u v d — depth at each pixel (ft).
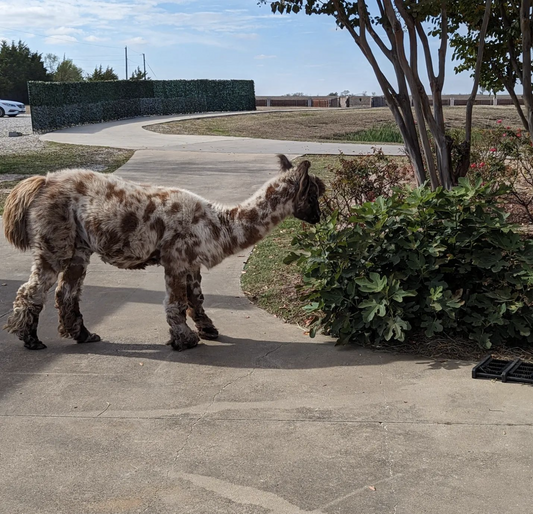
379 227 19.65
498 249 19.67
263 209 19.38
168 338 20.43
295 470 12.82
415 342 19.40
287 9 28.45
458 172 28.45
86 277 27.17
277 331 21.06
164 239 18.92
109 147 73.31
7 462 13.28
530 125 30.32
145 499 11.96
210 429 14.53
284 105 201.36
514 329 18.83
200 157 63.52
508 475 12.48
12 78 231.09
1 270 28.17
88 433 14.43
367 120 120.26
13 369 18.04
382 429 14.37
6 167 58.18
